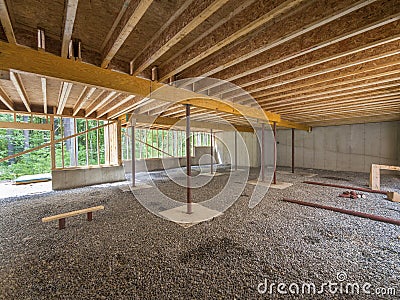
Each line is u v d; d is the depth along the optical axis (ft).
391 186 18.30
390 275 6.00
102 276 6.09
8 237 8.76
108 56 7.32
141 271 6.32
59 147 37.60
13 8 5.71
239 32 5.84
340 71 9.36
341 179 22.17
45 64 6.64
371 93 12.56
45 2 5.53
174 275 6.12
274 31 6.33
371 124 26.32
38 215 11.70
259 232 9.07
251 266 6.55
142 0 4.59
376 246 7.68
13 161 34.96
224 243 8.09
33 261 6.91
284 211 11.96
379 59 8.20
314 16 5.37
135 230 9.44
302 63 8.20
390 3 5.01
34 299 5.18
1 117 34.99
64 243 8.18
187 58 7.97
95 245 8.00
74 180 19.92
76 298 5.21
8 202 14.49
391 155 24.81
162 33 6.75
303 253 7.27
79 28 6.64
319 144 30.94
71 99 15.96
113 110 21.01
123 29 5.70
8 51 6.02
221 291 5.45
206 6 4.81
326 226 9.63
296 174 26.05
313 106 16.57
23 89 12.10
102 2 5.47
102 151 37.65
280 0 4.68
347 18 5.82
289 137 34.27
